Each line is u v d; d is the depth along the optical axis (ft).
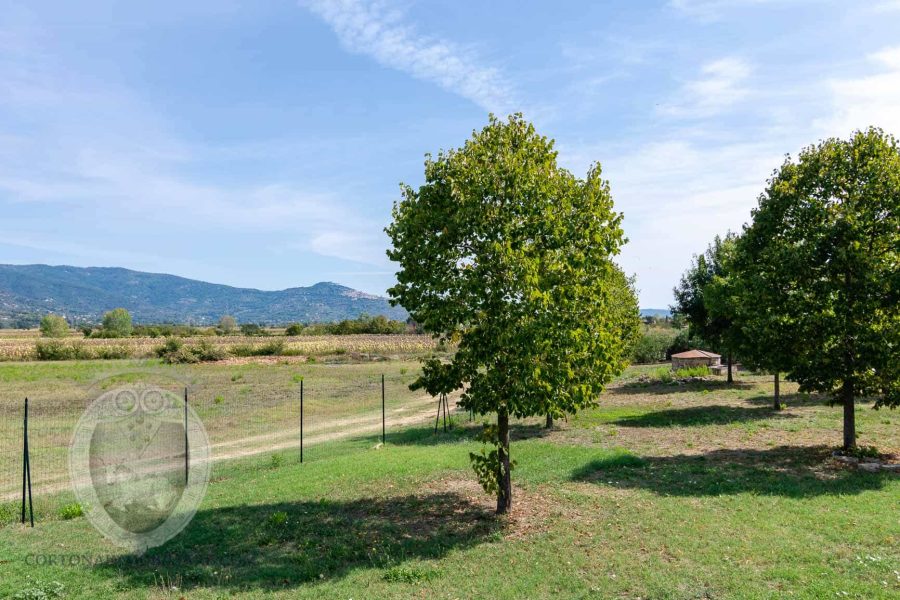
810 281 52.39
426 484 45.98
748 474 46.62
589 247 36.29
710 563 28.63
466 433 73.20
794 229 53.83
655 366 183.52
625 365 42.37
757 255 56.65
